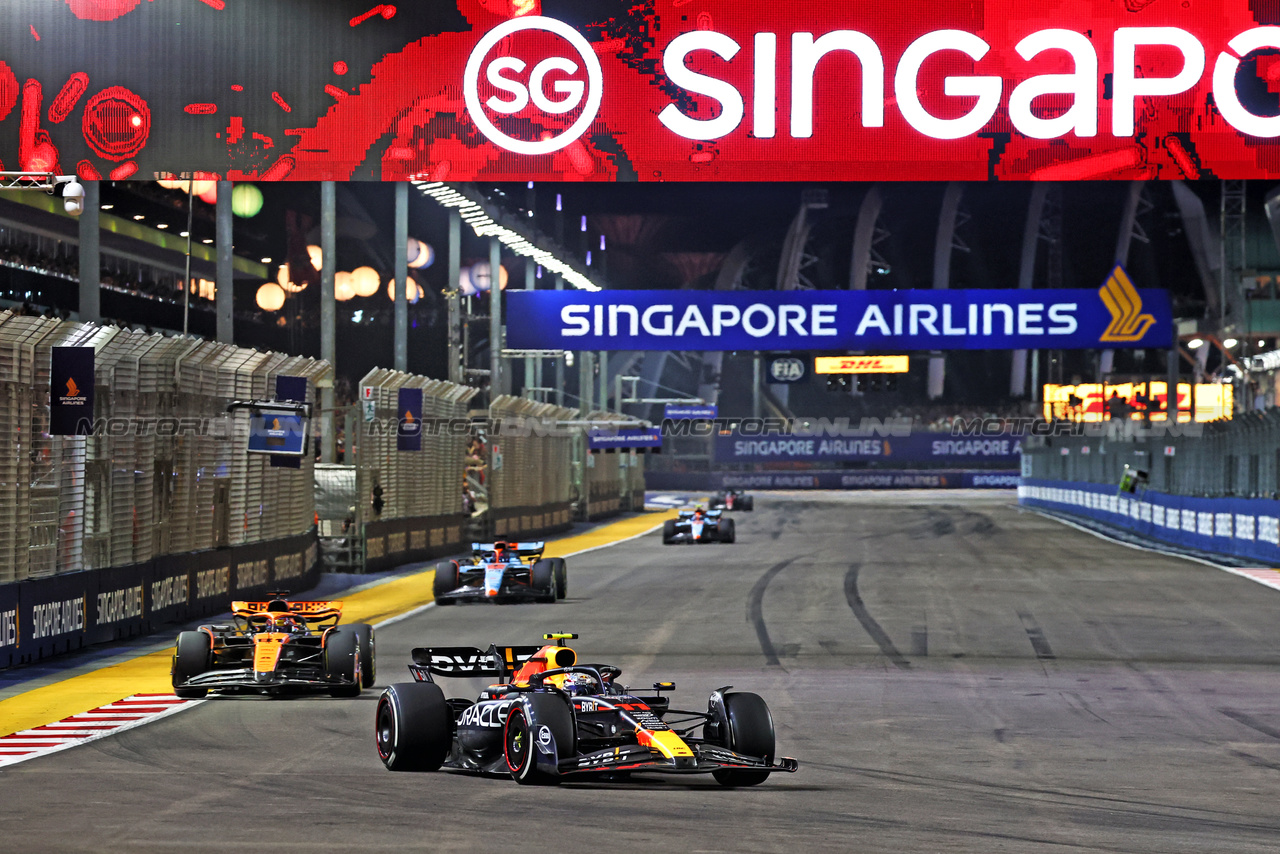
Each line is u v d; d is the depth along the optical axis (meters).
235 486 57.97
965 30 67.19
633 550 97.56
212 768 24.06
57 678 37.25
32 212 114.88
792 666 39.56
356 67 67.06
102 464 46.06
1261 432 78.31
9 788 22.20
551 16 66.81
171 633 47.88
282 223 162.50
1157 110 66.38
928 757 25.59
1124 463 121.06
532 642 45.28
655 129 67.62
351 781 22.55
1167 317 71.94
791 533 118.12
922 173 67.38
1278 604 56.62
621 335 73.69
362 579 72.38
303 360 65.94
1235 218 148.88
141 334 48.69
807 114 67.62
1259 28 65.75
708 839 17.95
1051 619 51.91
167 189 136.62
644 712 22.02
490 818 19.31
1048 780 23.20
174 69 66.75
